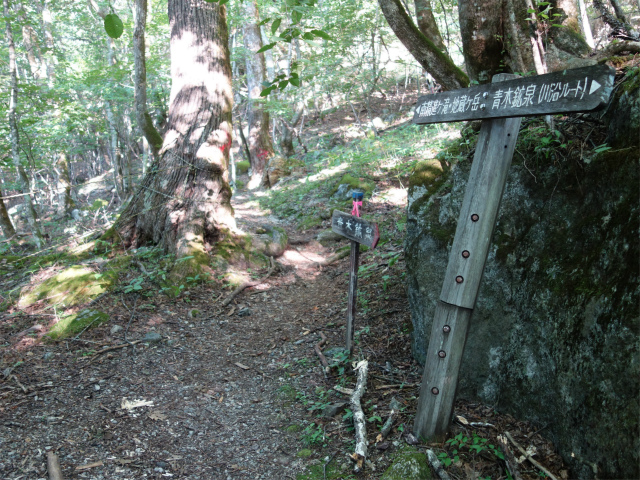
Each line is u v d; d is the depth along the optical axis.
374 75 13.94
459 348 2.84
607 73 2.04
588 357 2.55
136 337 4.66
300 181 12.28
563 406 2.74
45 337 4.47
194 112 6.66
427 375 2.93
